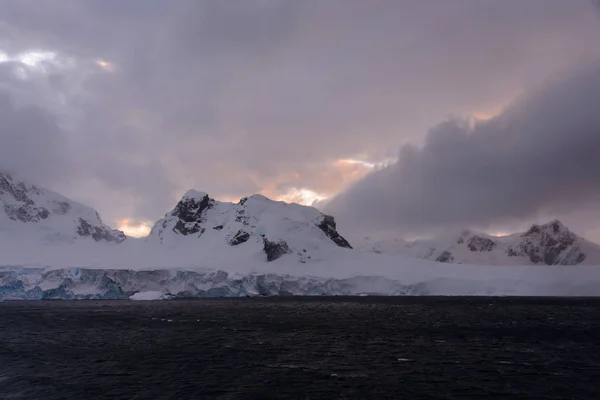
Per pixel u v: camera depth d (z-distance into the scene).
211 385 51.72
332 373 56.84
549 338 83.50
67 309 149.38
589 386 51.06
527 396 47.75
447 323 107.06
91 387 51.03
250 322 110.12
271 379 54.09
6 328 98.62
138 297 191.50
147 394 48.53
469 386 51.19
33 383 52.56
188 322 110.00
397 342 79.44
